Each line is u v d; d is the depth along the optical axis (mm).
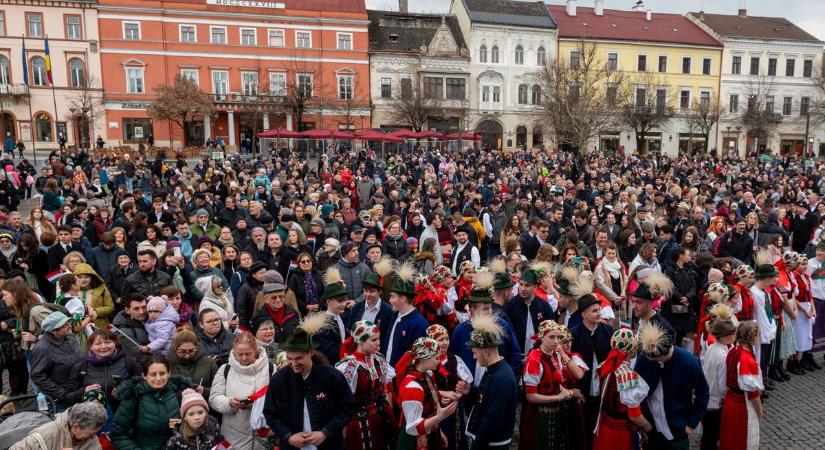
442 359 4727
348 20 49875
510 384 4398
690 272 7609
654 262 8023
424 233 11180
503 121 53562
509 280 6016
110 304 7156
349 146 38969
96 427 3988
